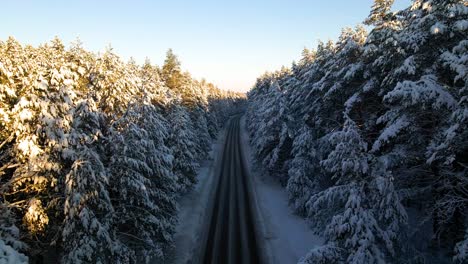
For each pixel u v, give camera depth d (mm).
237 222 22156
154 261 16344
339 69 19547
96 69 17844
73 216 10227
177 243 18734
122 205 13281
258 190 29875
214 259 16984
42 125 10828
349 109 16219
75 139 11508
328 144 19609
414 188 13320
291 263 16234
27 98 10734
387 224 10594
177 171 25141
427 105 11586
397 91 10961
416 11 13219
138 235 13875
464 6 11031
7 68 12359
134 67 30812
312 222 19688
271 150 31781
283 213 23781
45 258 11852
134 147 13242
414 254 10945
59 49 25141
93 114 13102
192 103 41906
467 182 10609
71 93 13297
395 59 13938
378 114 17484
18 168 10625
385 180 9945
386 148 15609
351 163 10398
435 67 12211
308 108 25359
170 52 42125
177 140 25234
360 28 19828
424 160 13289
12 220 9828
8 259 8188
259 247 18266
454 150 10242
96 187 11164
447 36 11875
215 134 61875
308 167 22875
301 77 30609
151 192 14938
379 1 16672
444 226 12086
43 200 11773
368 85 15492
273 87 35344
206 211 24516
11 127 10922
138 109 16406
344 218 10086
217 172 37375
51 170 11219
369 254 9336
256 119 46500
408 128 12344
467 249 8844
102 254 10734
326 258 10188
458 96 11039
